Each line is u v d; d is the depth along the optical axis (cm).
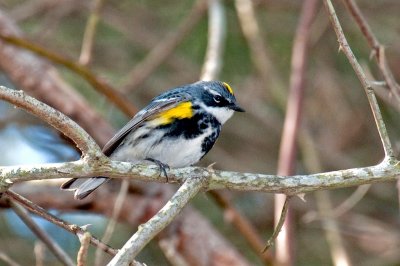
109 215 1197
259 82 1527
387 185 1515
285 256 998
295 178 752
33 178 720
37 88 1270
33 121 1376
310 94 1566
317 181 749
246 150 1585
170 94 1015
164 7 1544
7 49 1280
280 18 1551
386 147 752
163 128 970
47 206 1154
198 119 993
